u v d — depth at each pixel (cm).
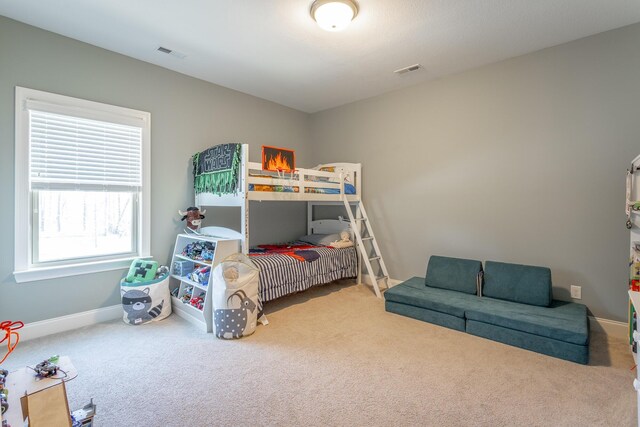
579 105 291
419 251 402
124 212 327
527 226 323
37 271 272
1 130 256
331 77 375
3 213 259
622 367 224
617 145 276
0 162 256
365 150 451
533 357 240
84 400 187
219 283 270
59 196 290
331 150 493
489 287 318
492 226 345
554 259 309
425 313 311
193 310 302
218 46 301
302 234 514
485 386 203
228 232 318
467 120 357
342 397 192
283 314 330
